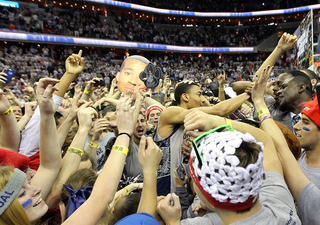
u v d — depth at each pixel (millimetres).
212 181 780
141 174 2191
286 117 2242
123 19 27078
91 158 2057
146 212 1038
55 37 20516
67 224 972
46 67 18609
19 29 19141
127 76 3672
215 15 30250
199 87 2193
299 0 29000
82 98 2971
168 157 1904
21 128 2266
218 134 861
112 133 3098
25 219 1033
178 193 1605
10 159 1348
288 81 2076
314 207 1032
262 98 1293
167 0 31141
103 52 25516
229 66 28078
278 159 1098
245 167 753
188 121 1084
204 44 29438
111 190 1064
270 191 968
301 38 3668
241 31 30562
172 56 29078
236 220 831
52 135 1380
